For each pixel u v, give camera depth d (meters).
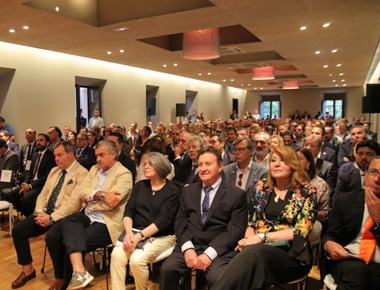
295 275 2.11
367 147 2.89
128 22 5.89
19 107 8.71
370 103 7.37
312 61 10.61
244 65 11.15
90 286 2.90
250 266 1.98
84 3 5.92
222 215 2.41
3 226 4.53
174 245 2.68
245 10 5.29
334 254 2.07
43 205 3.23
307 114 23.08
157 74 14.16
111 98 11.76
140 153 4.93
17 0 4.71
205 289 2.74
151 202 2.71
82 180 3.15
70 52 8.87
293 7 5.19
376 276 1.93
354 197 2.18
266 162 3.80
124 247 2.50
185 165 3.81
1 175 4.42
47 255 3.60
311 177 2.91
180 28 6.32
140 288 2.49
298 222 2.17
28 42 7.56
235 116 20.95
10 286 2.93
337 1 4.96
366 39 7.50
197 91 17.61
